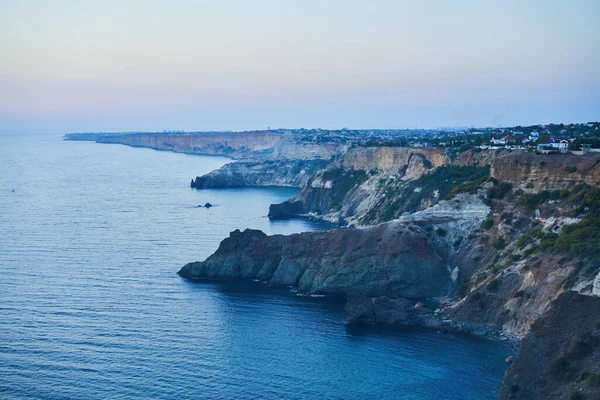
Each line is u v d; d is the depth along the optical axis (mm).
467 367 119875
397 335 137125
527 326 131875
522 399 102125
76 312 145875
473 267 163125
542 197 163750
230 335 135375
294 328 140875
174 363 119812
